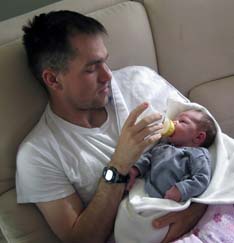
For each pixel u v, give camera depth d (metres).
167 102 1.37
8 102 1.27
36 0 1.84
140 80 1.42
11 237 1.31
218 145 1.28
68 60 1.19
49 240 1.32
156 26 1.64
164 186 1.20
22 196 1.25
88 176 1.25
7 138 1.27
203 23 1.68
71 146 1.25
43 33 1.23
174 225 1.18
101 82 1.24
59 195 1.22
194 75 1.74
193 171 1.20
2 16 1.81
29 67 1.31
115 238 1.23
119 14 1.53
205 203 1.17
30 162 1.21
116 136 1.31
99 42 1.22
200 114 1.30
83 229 1.20
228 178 1.22
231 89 1.74
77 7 1.54
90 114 1.32
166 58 1.68
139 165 1.24
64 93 1.25
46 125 1.27
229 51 1.75
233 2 1.70
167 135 1.29
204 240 1.14
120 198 1.22
